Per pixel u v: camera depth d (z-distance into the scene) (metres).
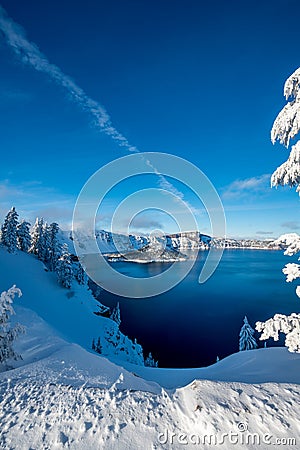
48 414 5.18
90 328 34.25
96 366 8.75
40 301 33.16
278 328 6.48
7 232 44.94
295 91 6.39
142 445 4.30
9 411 5.32
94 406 5.47
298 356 9.34
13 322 15.64
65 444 4.34
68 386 6.57
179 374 12.03
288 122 6.38
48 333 15.06
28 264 44.16
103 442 4.38
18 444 4.36
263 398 5.43
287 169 6.48
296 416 4.78
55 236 51.41
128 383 7.20
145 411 5.27
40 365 8.28
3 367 8.92
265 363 9.27
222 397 5.51
